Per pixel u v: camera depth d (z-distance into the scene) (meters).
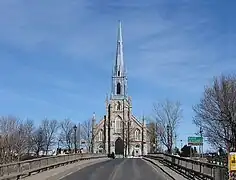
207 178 27.05
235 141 36.50
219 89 43.12
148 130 143.12
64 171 38.06
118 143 157.12
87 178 33.47
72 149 129.88
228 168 19.23
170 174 37.91
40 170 36.28
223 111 37.75
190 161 34.28
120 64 162.88
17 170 27.88
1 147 78.69
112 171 42.44
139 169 46.84
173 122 88.06
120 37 165.62
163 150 109.81
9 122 124.31
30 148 127.56
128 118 156.75
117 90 160.50
